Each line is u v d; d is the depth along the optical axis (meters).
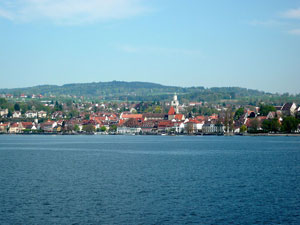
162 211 77.50
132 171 126.62
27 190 95.44
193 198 87.19
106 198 87.50
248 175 117.44
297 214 75.19
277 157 169.12
